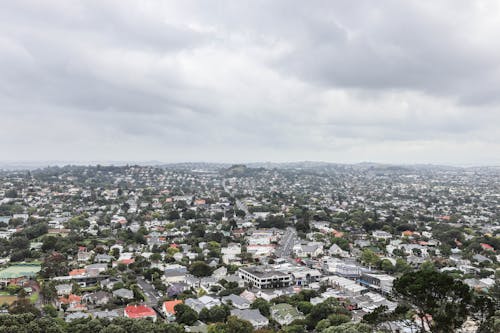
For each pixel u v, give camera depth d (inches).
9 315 6220.5
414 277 4060.0
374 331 5649.6
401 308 4264.3
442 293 3875.5
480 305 3897.6
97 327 6673.2
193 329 7401.6
